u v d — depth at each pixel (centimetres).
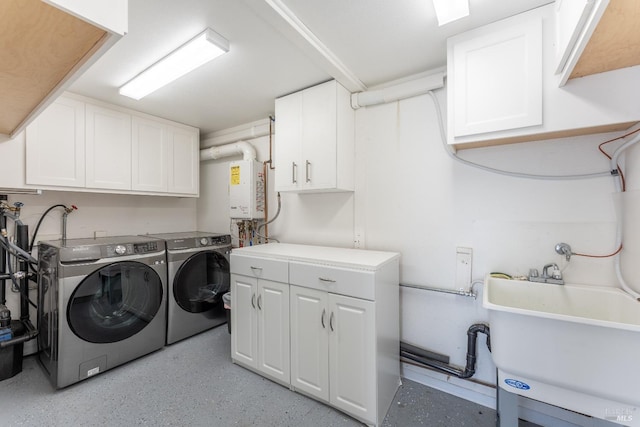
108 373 212
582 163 153
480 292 182
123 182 258
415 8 138
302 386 184
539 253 165
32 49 82
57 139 220
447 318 194
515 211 171
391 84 216
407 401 183
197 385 198
